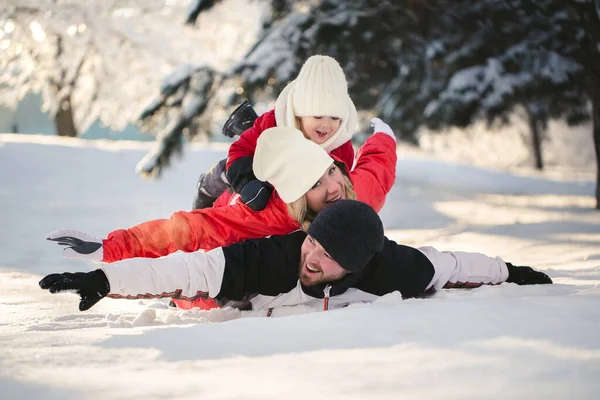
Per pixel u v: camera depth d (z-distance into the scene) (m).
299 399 1.38
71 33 22.77
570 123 19.92
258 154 3.17
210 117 13.84
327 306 2.96
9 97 24.33
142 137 36.88
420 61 14.27
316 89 3.87
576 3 11.33
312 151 3.10
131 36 22.86
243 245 2.91
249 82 13.28
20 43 22.78
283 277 2.90
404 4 13.20
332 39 13.10
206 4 13.73
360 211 2.77
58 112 23.86
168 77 13.83
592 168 33.19
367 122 20.84
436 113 14.92
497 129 19.48
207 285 2.79
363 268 2.82
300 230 3.07
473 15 13.40
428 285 3.09
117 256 2.94
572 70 13.73
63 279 2.47
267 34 13.86
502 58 14.22
